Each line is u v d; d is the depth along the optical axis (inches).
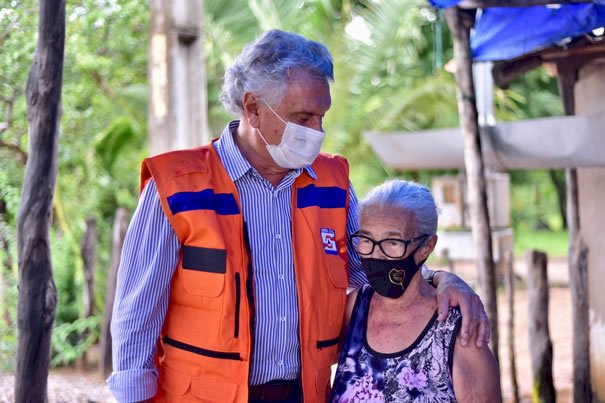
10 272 196.4
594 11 174.7
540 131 201.0
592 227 207.5
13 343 194.7
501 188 389.1
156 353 91.7
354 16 435.2
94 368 251.1
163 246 86.6
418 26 435.5
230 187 88.8
